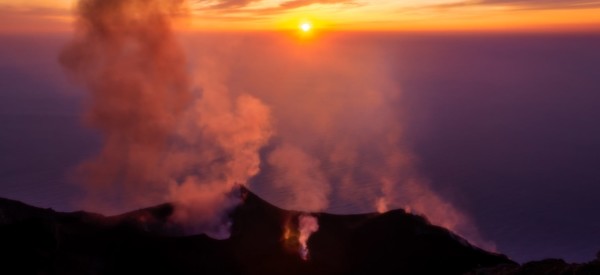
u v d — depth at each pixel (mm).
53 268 24641
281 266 28172
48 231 26141
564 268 21844
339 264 28812
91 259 26141
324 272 28000
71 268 25062
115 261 26578
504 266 25766
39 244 25531
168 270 26500
